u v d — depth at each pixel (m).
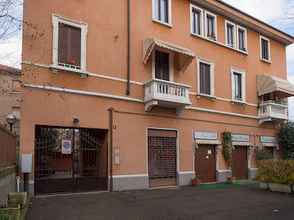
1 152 9.72
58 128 15.28
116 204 12.96
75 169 15.59
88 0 16.59
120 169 16.80
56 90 15.06
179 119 19.80
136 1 18.61
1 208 8.13
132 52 18.03
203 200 14.56
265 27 26.41
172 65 19.77
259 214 11.89
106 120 16.58
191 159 20.20
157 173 18.56
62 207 12.03
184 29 20.89
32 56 14.58
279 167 17.91
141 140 17.81
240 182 21.80
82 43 16.11
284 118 26.33
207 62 22.03
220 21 23.42
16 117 18.11
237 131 23.50
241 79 24.55
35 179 14.34
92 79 16.27
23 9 14.59
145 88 18.16
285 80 27.36
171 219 10.77
